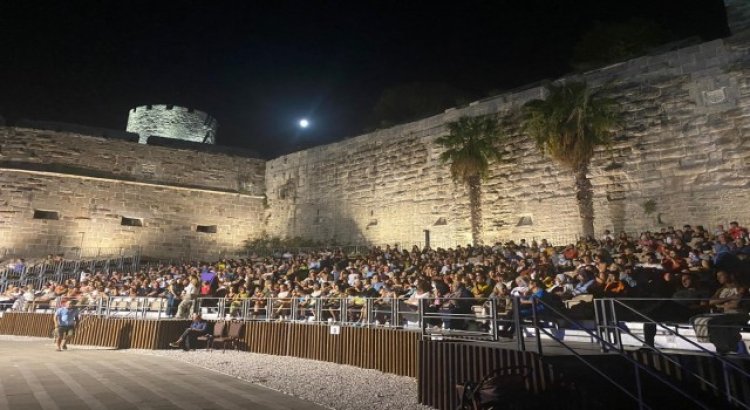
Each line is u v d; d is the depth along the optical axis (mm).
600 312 8992
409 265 18453
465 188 24672
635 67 20109
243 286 17500
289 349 13812
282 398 8062
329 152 31453
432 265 16406
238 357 13391
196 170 33156
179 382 9227
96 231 29594
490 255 17812
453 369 7922
